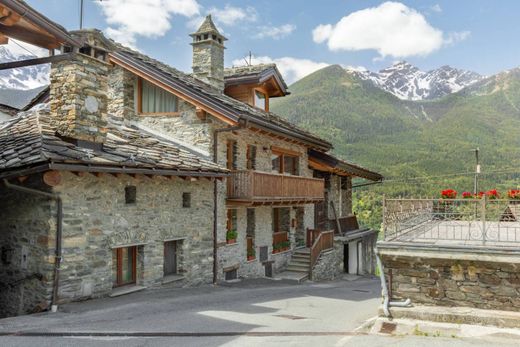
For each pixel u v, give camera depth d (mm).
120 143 12508
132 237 11930
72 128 10750
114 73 16438
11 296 10984
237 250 17016
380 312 9086
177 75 16297
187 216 14070
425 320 8719
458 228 12070
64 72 10953
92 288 10836
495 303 8641
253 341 7625
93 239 10859
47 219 10062
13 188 10141
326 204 24469
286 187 18047
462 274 8875
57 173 9797
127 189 12156
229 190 16078
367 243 27359
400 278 9289
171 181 13406
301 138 19781
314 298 13891
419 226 12469
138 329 8164
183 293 12703
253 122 15711
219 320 9289
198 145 15570
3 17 8578
